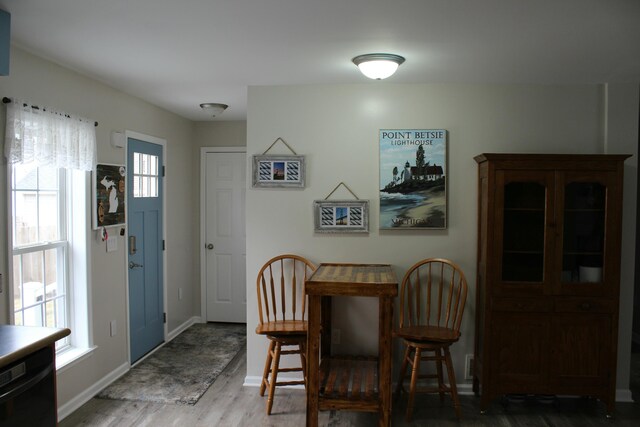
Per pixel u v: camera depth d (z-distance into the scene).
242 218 5.32
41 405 1.90
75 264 3.30
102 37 2.46
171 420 3.08
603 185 3.14
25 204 2.89
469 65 2.98
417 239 3.56
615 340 3.17
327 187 3.60
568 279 3.19
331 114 3.58
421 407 3.34
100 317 3.50
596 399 3.47
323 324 3.50
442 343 3.15
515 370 3.21
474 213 3.53
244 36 2.44
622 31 2.33
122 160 3.79
